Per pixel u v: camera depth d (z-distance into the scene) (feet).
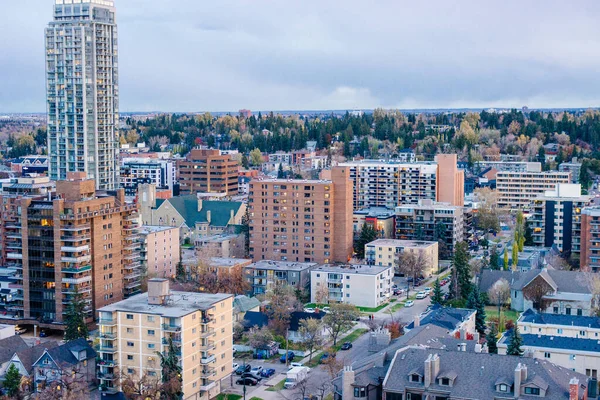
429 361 554.46
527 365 554.46
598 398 547.90
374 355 631.15
